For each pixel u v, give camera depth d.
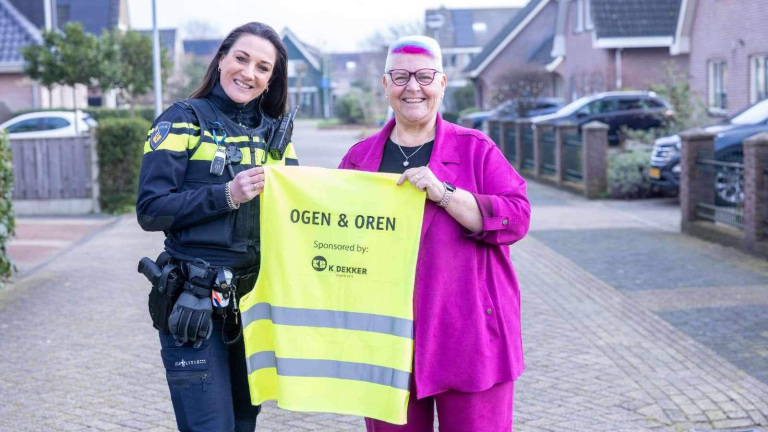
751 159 10.01
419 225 3.13
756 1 20.61
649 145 18.84
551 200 16.77
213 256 3.30
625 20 31.84
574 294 8.31
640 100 26.20
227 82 3.39
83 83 28.34
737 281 8.66
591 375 5.84
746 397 5.35
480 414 3.22
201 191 3.18
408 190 3.15
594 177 16.69
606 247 10.91
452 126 3.37
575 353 6.36
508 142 24.16
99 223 14.25
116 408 5.25
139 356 6.36
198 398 3.25
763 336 6.68
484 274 3.22
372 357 3.17
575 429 4.87
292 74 80.94
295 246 3.21
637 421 4.99
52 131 22.53
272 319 3.23
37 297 8.36
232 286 3.29
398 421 3.12
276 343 3.21
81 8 54.44
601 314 7.51
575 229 12.56
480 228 3.12
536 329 7.06
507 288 3.30
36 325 7.28
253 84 3.40
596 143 16.61
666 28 31.52
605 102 26.19
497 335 3.21
